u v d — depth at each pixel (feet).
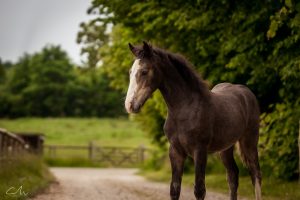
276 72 43.93
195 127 25.98
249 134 32.12
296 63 39.78
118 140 174.70
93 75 248.32
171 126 26.48
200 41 49.42
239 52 45.96
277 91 48.52
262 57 45.19
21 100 245.86
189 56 51.72
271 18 37.70
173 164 26.37
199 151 26.08
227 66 45.19
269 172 52.95
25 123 212.64
